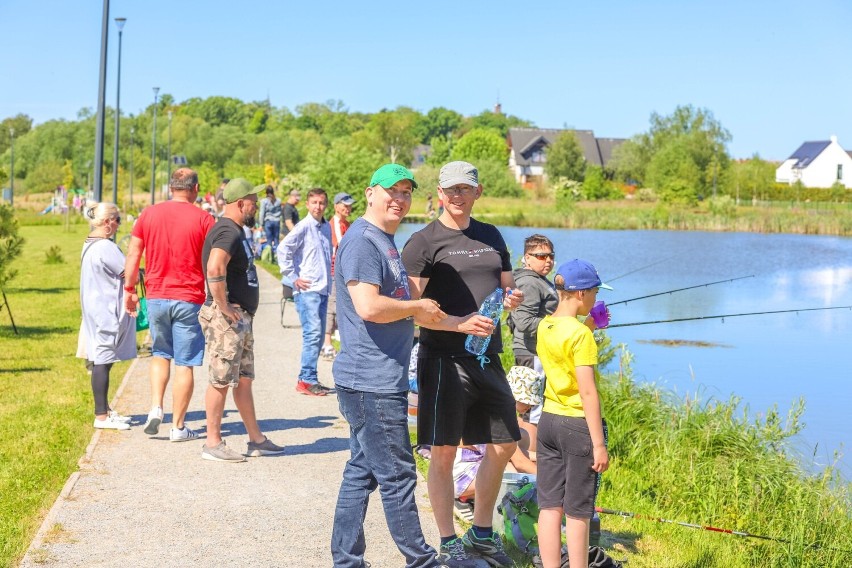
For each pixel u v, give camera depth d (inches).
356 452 187.3
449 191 205.2
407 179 182.9
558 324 184.9
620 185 3821.4
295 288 373.7
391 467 183.0
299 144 4830.2
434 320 184.1
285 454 283.3
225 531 217.3
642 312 791.7
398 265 185.2
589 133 4653.1
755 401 462.3
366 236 181.6
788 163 4672.7
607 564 205.0
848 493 306.2
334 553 187.9
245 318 273.0
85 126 4899.1
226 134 5034.5
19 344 494.9
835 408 451.2
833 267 1261.1
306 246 370.6
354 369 182.2
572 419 184.4
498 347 207.5
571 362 182.7
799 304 854.5
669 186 2992.1
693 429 357.1
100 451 279.3
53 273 957.8
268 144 4719.5
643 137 4151.1
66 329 562.9
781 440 360.5
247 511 231.3
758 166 3580.2
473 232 209.6
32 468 257.9
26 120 5969.5
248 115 7293.3
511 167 4320.9
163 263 288.7
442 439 201.9
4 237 553.3
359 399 182.1
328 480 258.4
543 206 2753.4
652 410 375.6
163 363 296.7
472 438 204.7
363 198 1481.3
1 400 346.6
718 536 260.2
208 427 273.6
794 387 495.5
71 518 221.5
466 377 201.5
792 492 298.0
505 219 2357.3
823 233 2172.7
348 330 183.5
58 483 247.4
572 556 185.3
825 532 272.2
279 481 255.9
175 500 237.5
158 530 216.2
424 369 204.2
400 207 184.4
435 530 225.3
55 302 709.9
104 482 249.9
